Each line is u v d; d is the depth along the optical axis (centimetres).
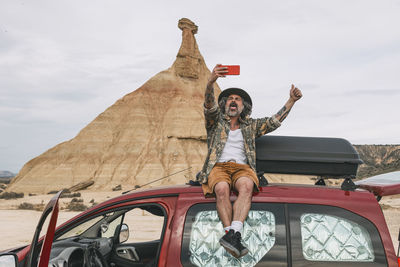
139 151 10294
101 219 417
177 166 9688
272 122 377
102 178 9694
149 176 9512
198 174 366
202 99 12100
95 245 387
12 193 7700
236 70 362
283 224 316
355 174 362
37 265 307
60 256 353
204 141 10494
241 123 389
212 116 383
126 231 464
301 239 312
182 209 329
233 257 314
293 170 366
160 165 9750
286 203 323
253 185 330
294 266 306
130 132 10744
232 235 298
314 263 305
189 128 10556
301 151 367
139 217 1791
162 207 334
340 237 312
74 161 10344
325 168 362
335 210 319
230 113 384
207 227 324
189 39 13062
